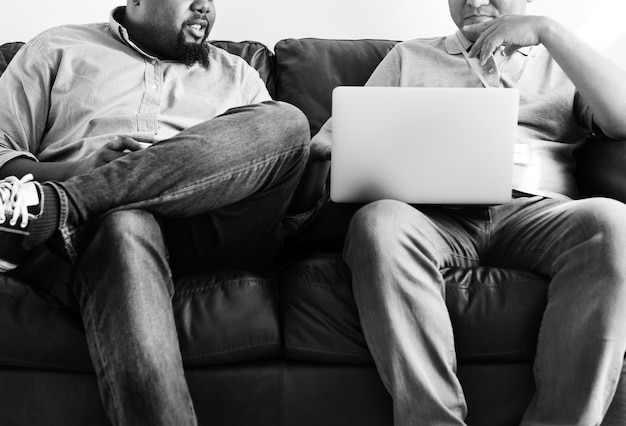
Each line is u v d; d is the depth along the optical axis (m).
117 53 1.57
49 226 0.96
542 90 1.57
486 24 1.58
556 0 2.06
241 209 1.20
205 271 1.22
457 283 1.13
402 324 1.02
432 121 1.17
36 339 1.05
